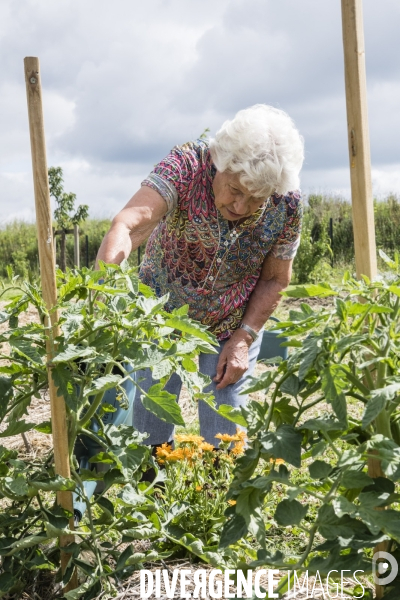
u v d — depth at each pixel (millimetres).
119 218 2406
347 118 1711
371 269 1722
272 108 2488
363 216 1708
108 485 1835
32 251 19953
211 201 2609
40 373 1821
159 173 2537
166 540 2264
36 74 1653
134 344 1761
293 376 1665
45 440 3855
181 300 2836
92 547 1810
